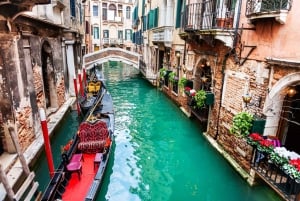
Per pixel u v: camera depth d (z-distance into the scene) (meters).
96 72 20.72
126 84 18.27
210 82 8.38
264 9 4.96
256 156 5.11
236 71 6.11
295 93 4.79
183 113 10.54
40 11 7.34
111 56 20.61
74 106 10.91
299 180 3.79
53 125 7.65
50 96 9.15
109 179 6.22
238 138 6.05
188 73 9.95
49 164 5.18
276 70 4.71
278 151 4.35
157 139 8.55
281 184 4.50
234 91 6.24
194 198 5.59
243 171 5.80
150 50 18.42
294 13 4.24
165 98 13.88
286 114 5.02
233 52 6.15
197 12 8.33
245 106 5.72
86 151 6.53
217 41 7.02
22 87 5.75
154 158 7.31
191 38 8.25
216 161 6.82
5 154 5.41
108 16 35.88
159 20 14.08
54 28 8.95
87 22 26.86
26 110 5.96
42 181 5.93
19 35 5.62
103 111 9.99
